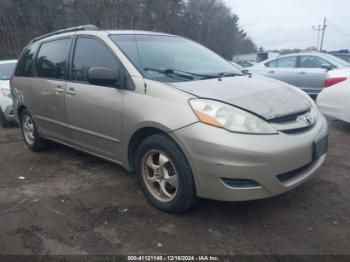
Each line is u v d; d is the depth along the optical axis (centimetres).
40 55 486
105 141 370
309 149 296
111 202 348
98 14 2747
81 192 374
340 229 289
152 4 3600
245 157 265
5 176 432
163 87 308
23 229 303
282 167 276
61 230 299
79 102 389
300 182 297
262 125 277
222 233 288
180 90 301
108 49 367
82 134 402
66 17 2783
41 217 323
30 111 500
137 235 288
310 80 891
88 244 278
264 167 269
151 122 304
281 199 343
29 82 491
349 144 521
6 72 792
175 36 448
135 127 321
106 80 333
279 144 274
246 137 269
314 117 327
